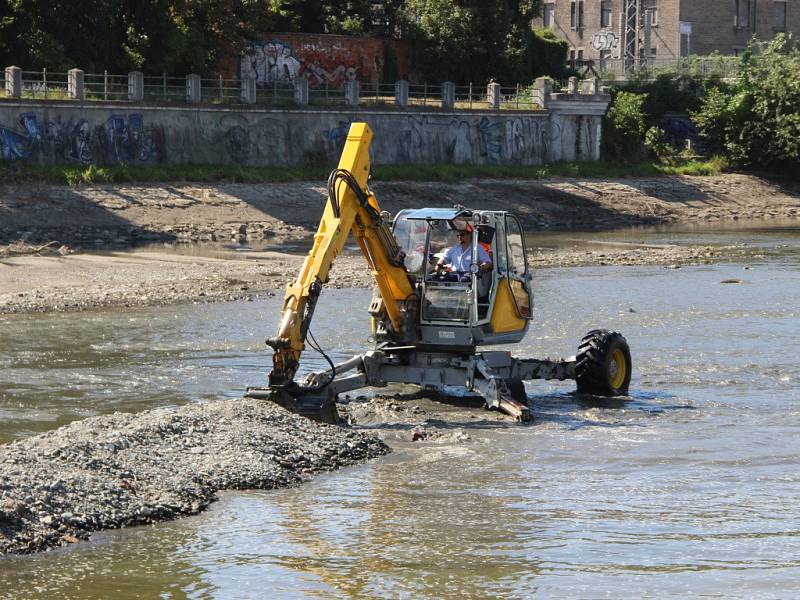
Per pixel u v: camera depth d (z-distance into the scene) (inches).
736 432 1141.7
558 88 5255.9
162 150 3944.4
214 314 1892.2
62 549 753.0
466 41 5334.6
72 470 864.3
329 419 1133.1
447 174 4429.1
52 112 3683.6
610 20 6973.4
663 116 5753.0
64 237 3102.9
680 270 2709.2
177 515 831.1
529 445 1077.8
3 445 941.8
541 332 1768.0
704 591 678.5
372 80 5182.1
